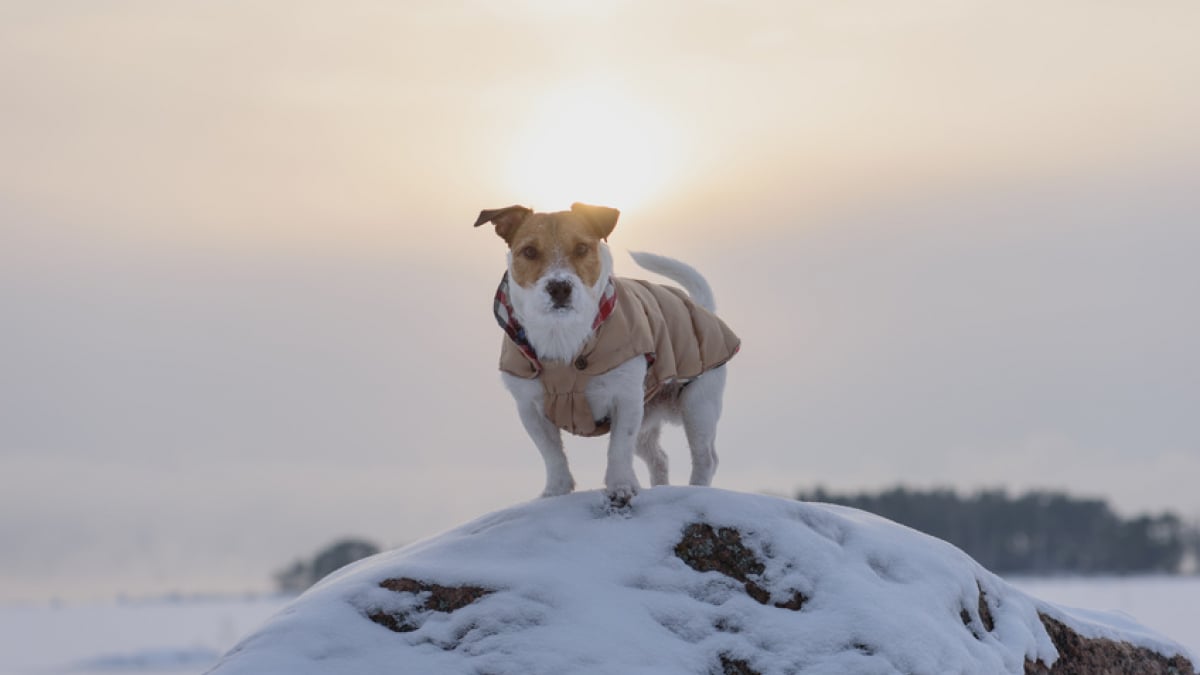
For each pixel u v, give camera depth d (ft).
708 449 19.56
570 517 16.99
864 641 15.07
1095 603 77.15
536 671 14.46
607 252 17.35
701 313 19.34
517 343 17.33
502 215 17.85
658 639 15.01
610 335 17.08
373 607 15.67
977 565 17.95
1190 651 20.36
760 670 14.90
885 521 18.03
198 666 65.51
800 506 17.20
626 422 17.43
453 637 15.12
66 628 102.83
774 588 15.89
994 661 15.88
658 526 16.63
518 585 15.56
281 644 15.12
